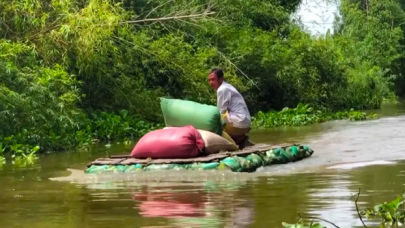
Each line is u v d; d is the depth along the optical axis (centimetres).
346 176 760
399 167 819
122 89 1552
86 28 1389
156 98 1600
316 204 600
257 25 2209
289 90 2103
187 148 859
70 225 543
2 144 1142
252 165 827
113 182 770
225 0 1953
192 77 1694
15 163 1001
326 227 499
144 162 848
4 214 595
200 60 1739
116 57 1532
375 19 3603
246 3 2108
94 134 1369
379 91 2595
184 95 1752
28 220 567
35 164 980
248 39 1967
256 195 654
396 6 3725
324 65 2156
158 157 869
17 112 1183
